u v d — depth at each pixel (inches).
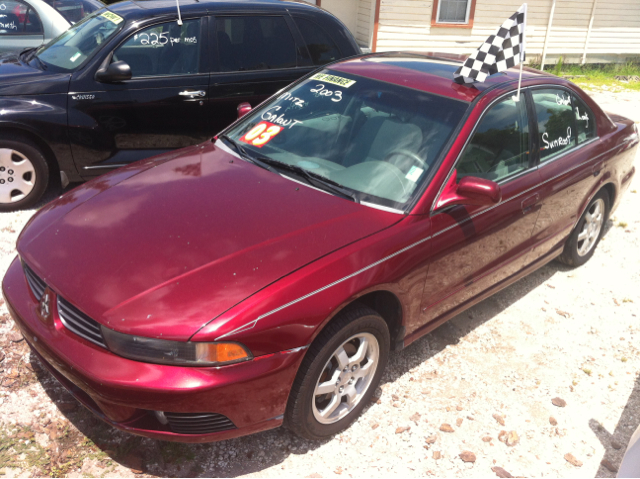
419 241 124.4
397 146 137.0
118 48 205.9
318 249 112.8
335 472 117.5
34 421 120.7
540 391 146.6
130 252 110.4
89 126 202.8
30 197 204.8
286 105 159.5
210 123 225.5
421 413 134.6
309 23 238.8
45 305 109.5
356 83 155.6
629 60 644.1
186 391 97.4
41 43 286.7
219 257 108.8
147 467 114.1
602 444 132.7
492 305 181.5
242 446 121.0
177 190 130.6
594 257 217.0
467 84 149.6
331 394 121.0
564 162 168.1
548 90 169.2
